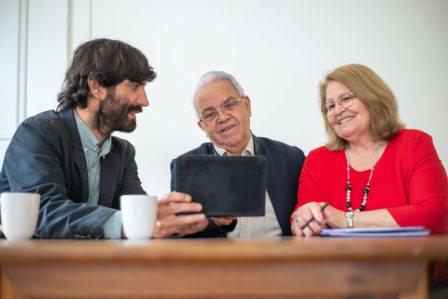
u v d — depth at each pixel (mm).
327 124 2164
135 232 1300
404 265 901
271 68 3193
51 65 3127
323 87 2158
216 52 3191
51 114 1935
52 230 1465
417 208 1721
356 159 2068
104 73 1953
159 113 3139
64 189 1694
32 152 1735
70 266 859
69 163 1849
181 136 3125
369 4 3256
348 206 1967
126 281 858
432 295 1431
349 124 2021
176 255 830
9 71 3115
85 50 2008
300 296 888
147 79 2078
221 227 1667
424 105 3217
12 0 3150
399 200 1906
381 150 2039
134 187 2082
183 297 877
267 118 3158
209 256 834
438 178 1844
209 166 1420
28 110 3100
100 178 1974
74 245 872
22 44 3131
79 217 1455
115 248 828
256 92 3178
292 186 2217
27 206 1327
